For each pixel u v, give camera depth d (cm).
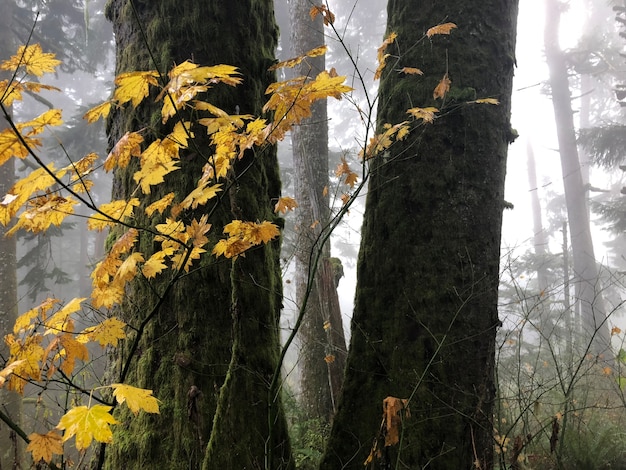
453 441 192
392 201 221
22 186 94
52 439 94
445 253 211
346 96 158
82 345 114
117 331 121
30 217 96
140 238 171
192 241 109
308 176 530
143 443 155
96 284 119
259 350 172
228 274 172
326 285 478
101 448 106
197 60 184
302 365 476
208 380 162
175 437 155
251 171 189
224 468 151
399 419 154
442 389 198
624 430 386
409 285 212
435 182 216
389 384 205
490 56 228
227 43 190
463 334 204
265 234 125
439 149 218
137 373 164
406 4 240
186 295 167
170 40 184
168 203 132
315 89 108
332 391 450
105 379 175
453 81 222
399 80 234
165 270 169
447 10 230
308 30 571
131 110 182
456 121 219
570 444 325
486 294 211
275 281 200
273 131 116
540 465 298
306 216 527
